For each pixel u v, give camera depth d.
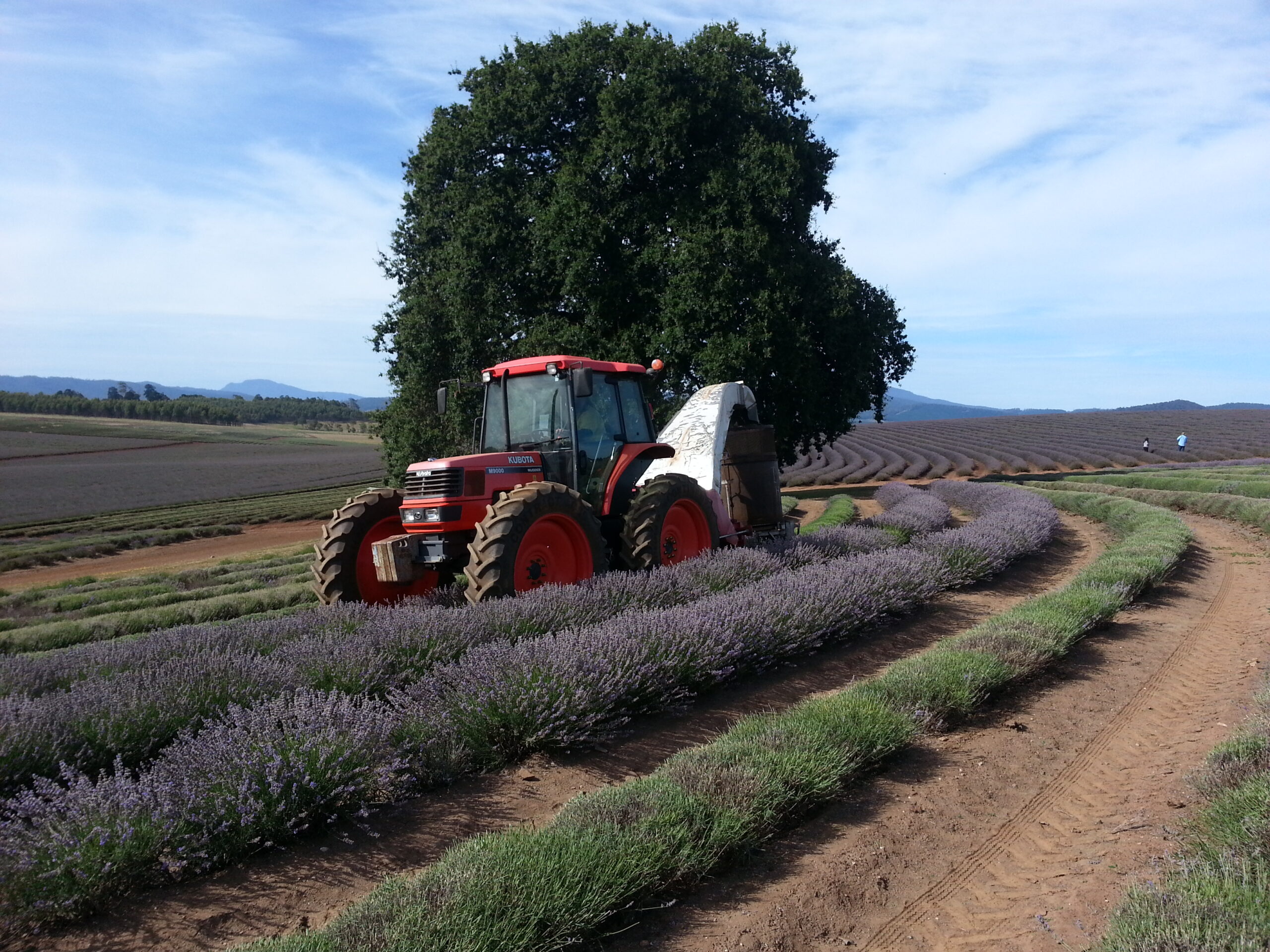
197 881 3.52
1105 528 17.12
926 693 5.38
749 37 23.89
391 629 6.11
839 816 4.15
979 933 3.14
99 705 4.71
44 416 126.19
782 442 24.56
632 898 3.22
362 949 2.66
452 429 23.19
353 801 4.05
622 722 5.28
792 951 3.04
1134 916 2.95
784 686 6.34
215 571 20.16
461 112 23.80
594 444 8.88
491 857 3.24
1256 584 10.32
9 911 3.17
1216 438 58.59
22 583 23.28
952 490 25.59
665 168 21.55
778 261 21.61
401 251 26.41
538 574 7.76
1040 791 4.45
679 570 8.25
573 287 21.58
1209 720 5.39
